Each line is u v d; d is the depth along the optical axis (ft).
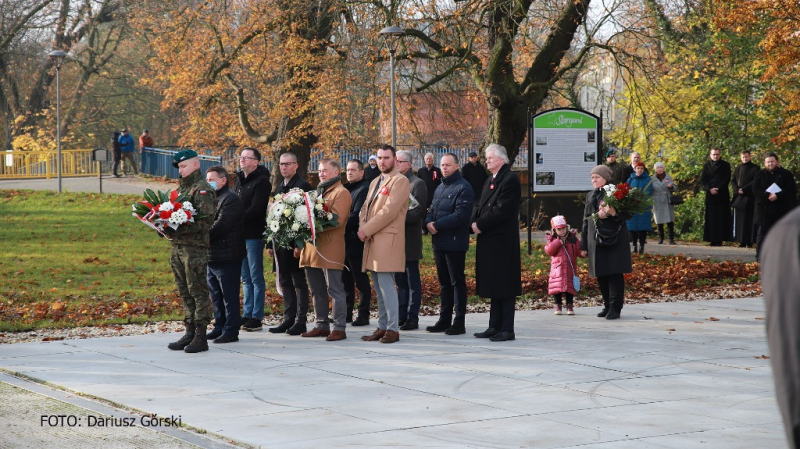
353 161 33.73
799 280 5.23
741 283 49.19
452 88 80.43
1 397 21.86
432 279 49.73
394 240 29.91
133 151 115.14
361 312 34.73
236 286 30.53
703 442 17.02
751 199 63.57
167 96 98.84
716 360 26.37
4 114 158.71
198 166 29.19
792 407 5.24
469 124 85.81
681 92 89.92
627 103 93.56
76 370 25.30
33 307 39.22
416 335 32.07
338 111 82.43
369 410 19.93
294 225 29.71
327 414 19.53
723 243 71.67
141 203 28.25
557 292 36.99
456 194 31.35
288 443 16.98
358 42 76.23
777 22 70.03
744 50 84.17
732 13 68.39
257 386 22.84
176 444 17.26
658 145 93.97
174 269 28.91
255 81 107.65
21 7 148.36
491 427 18.25
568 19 68.44
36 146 151.43
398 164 34.06
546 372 24.54
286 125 89.40
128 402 20.98
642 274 50.29
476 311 39.86
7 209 82.38
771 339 5.39
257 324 33.63
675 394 21.63
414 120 87.86
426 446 16.72
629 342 29.89
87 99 163.84
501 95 68.18
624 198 34.88
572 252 36.94
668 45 82.28
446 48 68.08
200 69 88.94
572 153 56.49
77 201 86.69
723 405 20.40
